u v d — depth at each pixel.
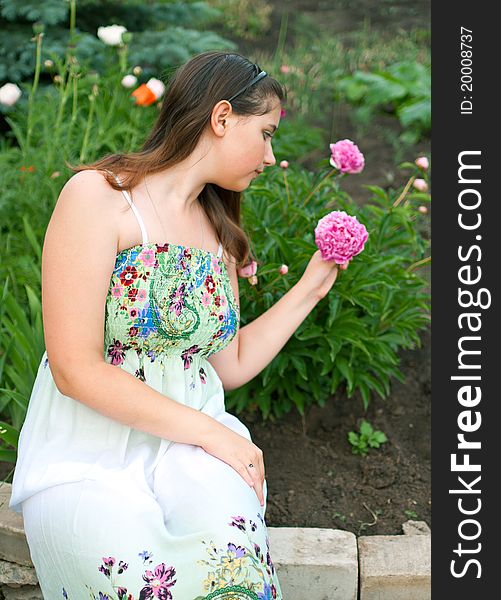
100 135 3.70
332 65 5.46
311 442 2.91
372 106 5.18
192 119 1.87
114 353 1.93
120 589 1.72
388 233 3.11
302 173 3.46
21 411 2.58
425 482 2.76
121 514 1.75
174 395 1.94
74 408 1.92
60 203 1.85
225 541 1.72
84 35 4.29
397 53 5.85
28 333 2.65
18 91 3.47
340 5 7.01
